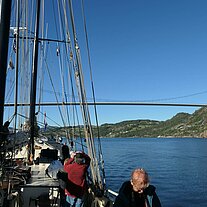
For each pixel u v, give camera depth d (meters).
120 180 31.69
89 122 7.79
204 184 30.62
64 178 6.23
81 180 6.24
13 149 5.89
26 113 16.30
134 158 63.16
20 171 7.12
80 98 8.09
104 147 113.31
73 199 6.16
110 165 48.38
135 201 3.97
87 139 7.59
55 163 7.69
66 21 9.87
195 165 49.47
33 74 13.31
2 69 5.01
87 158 6.41
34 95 13.08
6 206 5.77
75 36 8.84
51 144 15.90
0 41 5.03
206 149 98.88
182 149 99.81
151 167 46.56
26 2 13.15
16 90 8.69
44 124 14.72
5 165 5.51
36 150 14.34
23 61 15.30
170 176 37.09
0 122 4.99
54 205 6.85
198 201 22.86
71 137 11.30
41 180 7.11
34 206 6.84
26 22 13.50
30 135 11.87
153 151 88.88
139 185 3.94
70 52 9.10
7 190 5.75
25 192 7.32
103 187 6.95
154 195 4.03
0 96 4.96
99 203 6.26
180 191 26.86
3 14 5.06
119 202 3.96
